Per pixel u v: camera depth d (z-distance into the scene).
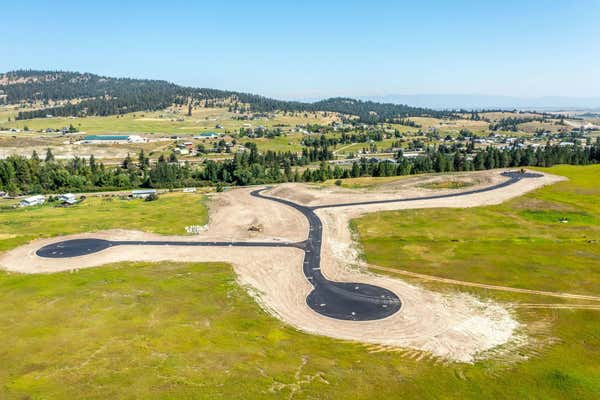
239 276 66.62
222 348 42.94
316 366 39.75
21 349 42.62
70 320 49.94
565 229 84.56
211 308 54.06
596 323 48.72
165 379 36.69
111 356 40.91
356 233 87.44
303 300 57.75
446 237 82.50
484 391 36.09
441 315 52.16
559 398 35.03
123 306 54.19
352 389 35.97
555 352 42.78
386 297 57.97
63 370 38.34
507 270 65.75
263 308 54.91
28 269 69.94
